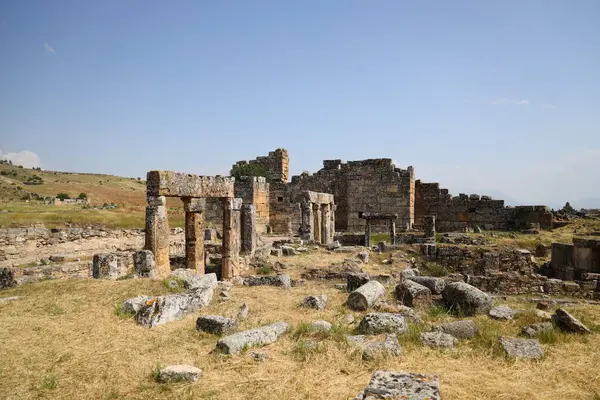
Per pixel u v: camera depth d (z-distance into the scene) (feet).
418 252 83.92
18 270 57.41
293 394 20.34
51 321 31.48
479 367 23.45
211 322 30.30
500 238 97.04
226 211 61.57
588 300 57.36
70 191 312.91
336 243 93.81
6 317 32.35
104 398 20.03
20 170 424.46
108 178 478.59
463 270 78.38
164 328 31.24
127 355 25.50
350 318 34.17
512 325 32.32
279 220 142.61
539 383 21.44
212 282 46.80
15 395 20.01
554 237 95.20
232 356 25.23
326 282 61.72
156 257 47.62
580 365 23.57
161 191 47.88
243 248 76.28
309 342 27.37
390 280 55.42
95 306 35.40
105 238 88.02
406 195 130.82
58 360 24.36
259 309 38.04
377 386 17.58
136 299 35.60
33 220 102.94
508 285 64.75
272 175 156.56
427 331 30.19
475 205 129.59
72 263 66.03
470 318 34.63
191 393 20.47
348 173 137.69
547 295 61.77
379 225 132.16
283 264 71.10
